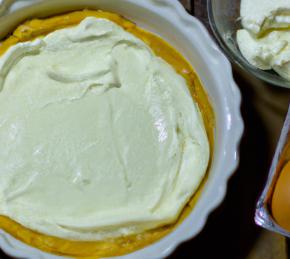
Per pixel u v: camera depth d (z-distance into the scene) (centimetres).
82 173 43
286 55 47
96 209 43
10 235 42
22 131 44
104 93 45
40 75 45
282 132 44
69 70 45
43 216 43
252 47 48
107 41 45
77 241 42
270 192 43
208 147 44
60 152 44
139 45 45
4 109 44
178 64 47
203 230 49
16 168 43
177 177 44
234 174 50
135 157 44
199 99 46
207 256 48
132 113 45
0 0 43
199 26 45
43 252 42
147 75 45
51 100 44
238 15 49
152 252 41
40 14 46
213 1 49
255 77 50
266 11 47
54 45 45
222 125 44
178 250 48
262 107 50
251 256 49
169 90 45
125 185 43
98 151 44
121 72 45
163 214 43
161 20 46
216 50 45
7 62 44
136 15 47
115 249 43
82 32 45
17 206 43
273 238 49
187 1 50
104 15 46
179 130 45
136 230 43
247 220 49
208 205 42
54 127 44
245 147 50
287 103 50
